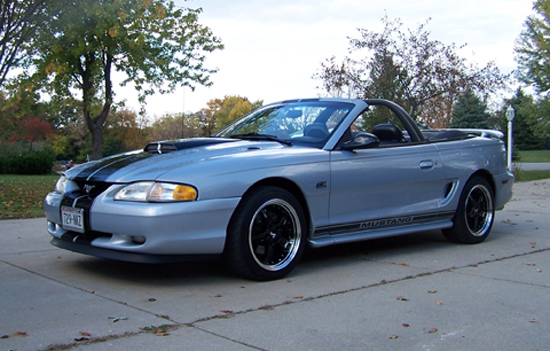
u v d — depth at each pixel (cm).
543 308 336
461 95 1642
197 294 356
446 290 375
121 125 5375
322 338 278
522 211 839
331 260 473
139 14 1808
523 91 4312
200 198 358
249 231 379
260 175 384
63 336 272
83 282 382
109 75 1991
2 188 1320
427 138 578
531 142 6012
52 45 1627
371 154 459
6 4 1216
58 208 402
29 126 4125
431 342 276
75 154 6081
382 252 511
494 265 458
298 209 405
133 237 358
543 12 2211
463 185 534
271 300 344
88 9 1530
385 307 333
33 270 417
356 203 448
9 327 285
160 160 388
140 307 324
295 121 481
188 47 2073
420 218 503
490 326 302
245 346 264
